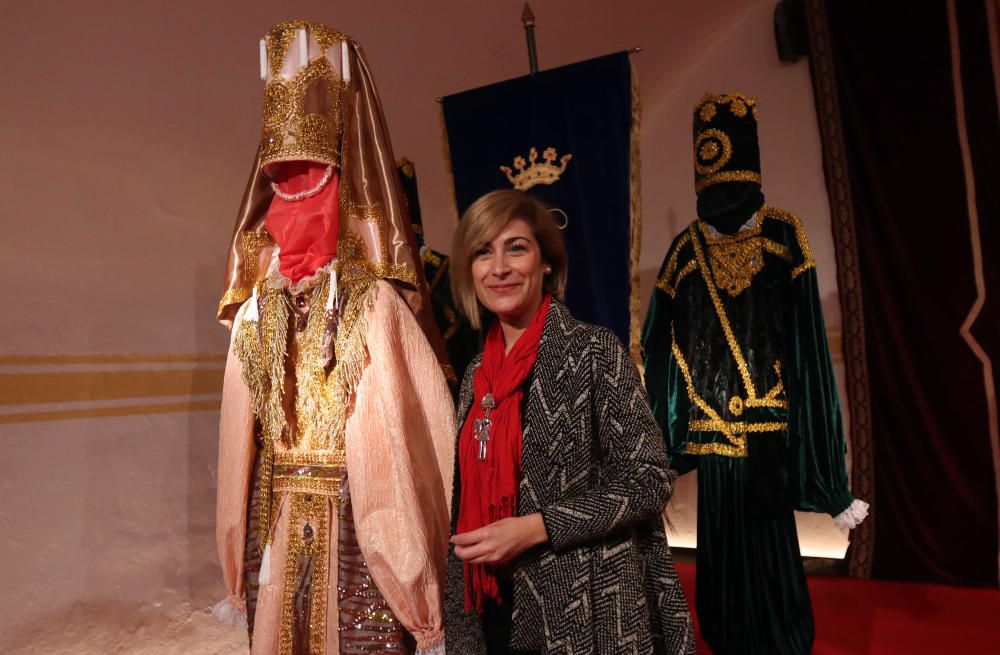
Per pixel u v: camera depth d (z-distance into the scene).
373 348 1.77
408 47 3.59
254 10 2.98
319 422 1.84
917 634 2.92
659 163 4.82
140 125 2.60
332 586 1.80
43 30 2.33
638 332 2.41
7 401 2.19
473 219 1.44
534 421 1.33
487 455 1.37
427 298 1.98
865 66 4.06
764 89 4.50
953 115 3.81
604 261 2.46
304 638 1.79
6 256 2.21
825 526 4.24
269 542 1.86
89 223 2.44
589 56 4.33
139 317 2.57
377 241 1.86
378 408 1.77
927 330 3.84
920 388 3.84
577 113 2.54
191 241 2.77
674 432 2.52
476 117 2.69
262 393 1.88
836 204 4.11
